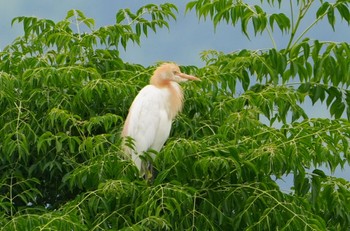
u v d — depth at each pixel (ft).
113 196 38.50
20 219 37.76
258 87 47.16
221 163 37.47
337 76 46.52
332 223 42.14
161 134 44.55
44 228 36.09
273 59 46.24
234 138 41.27
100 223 38.22
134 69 49.47
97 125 45.29
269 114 43.16
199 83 46.32
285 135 39.45
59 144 41.11
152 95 44.52
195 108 45.98
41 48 49.57
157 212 36.35
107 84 43.24
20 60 47.39
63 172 45.52
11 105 44.52
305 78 46.91
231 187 39.06
